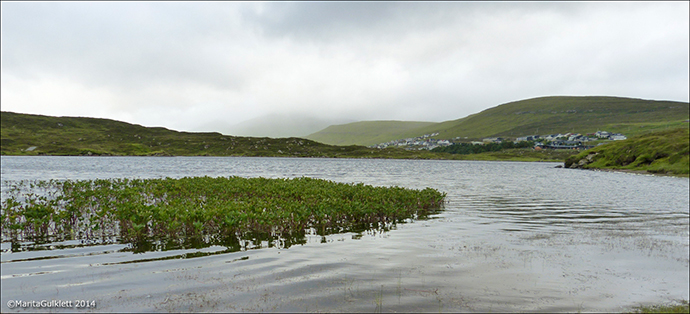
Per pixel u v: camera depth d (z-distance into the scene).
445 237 19.03
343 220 23.25
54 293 10.78
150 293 10.86
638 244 18.28
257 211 20.23
